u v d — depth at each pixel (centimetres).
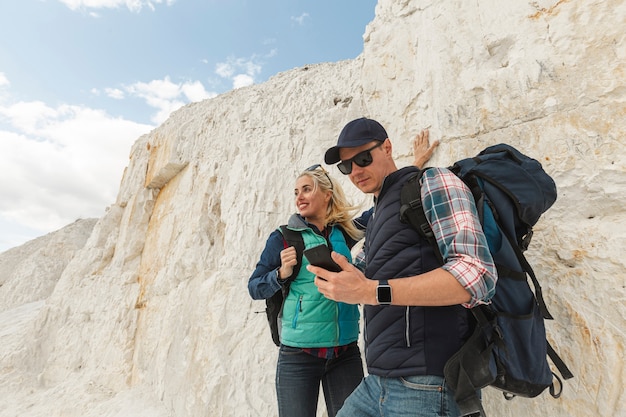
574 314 169
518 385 121
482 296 107
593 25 181
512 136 213
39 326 1018
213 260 616
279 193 527
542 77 201
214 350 454
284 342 213
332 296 123
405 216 132
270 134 617
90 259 1068
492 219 125
